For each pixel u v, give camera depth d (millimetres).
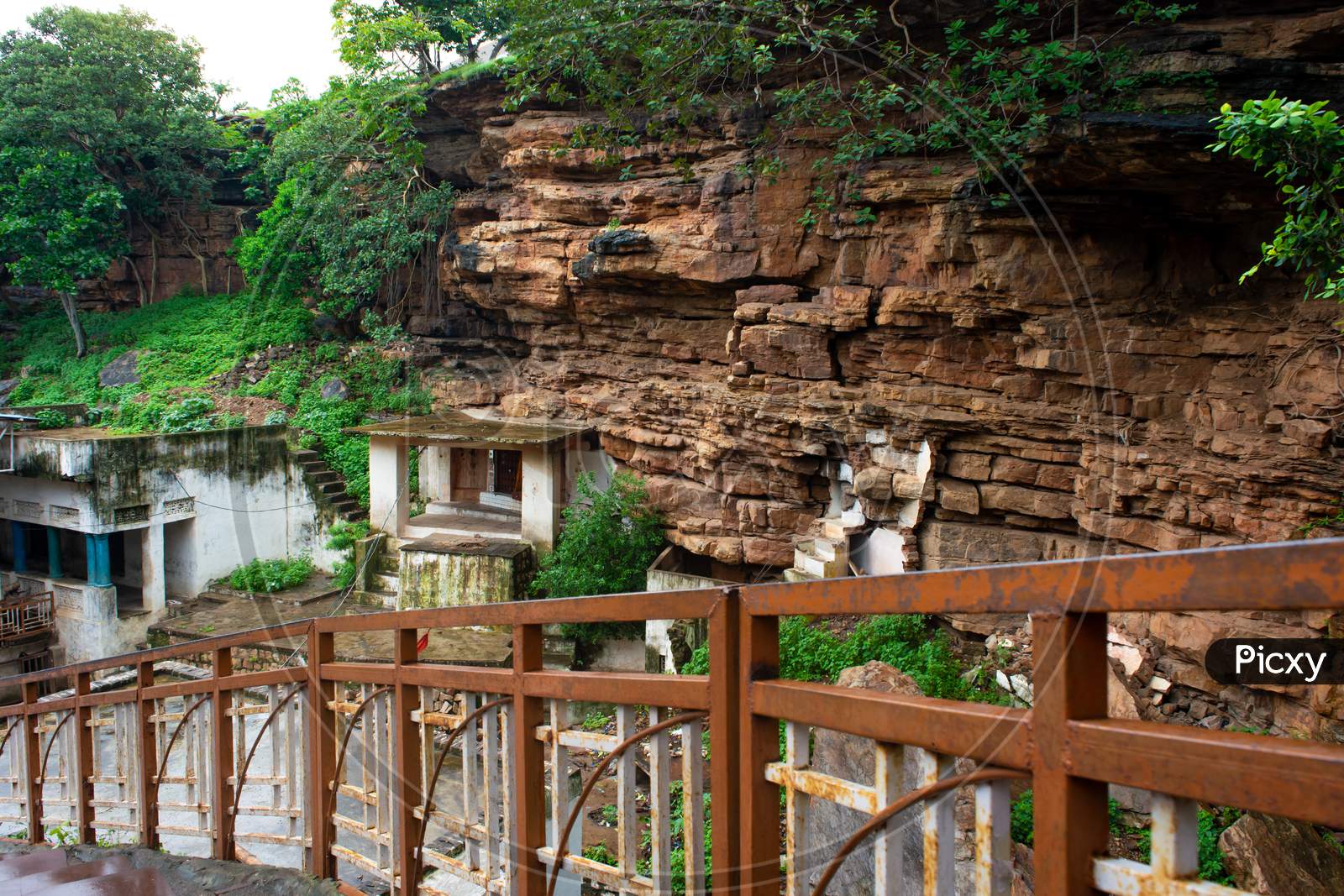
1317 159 4973
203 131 16109
